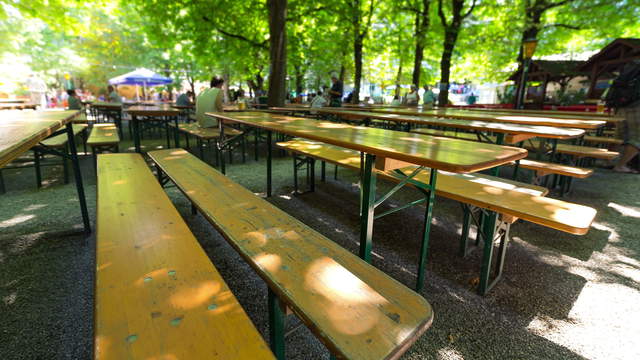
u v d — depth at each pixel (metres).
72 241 2.81
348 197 4.25
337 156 3.66
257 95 18.06
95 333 0.91
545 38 16.25
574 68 14.44
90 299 2.04
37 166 4.41
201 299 1.08
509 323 1.92
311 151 4.01
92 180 4.82
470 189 2.39
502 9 14.36
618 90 5.76
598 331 1.85
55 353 1.62
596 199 4.26
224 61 13.52
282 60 9.62
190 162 3.28
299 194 4.35
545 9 13.01
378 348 0.86
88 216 3.16
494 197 2.17
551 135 2.81
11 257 2.52
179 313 1.01
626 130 5.70
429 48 17.27
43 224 3.15
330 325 0.94
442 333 1.83
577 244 2.98
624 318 1.96
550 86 18.05
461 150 1.72
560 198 4.29
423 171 3.01
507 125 3.56
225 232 1.59
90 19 26.00
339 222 3.43
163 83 20.02
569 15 14.06
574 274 2.46
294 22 12.76
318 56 16.70
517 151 1.72
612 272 2.49
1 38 19.66
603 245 2.96
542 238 3.11
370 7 16.30
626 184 5.01
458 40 14.30
